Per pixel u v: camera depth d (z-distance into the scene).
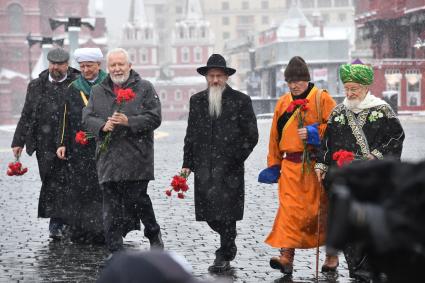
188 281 3.64
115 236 15.36
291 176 14.15
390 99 96.56
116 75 15.80
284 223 14.12
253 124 14.83
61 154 17.53
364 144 13.43
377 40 131.62
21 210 23.88
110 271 3.69
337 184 4.39
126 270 3.65
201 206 14.84
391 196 4.24
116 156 15.38
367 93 13.62
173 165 38.28
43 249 17.17
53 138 18.31
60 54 18.62
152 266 3.64
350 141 13.51
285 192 14.19
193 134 14.95
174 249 17.28
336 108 13.72
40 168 18.34
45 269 14.99
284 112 14.36
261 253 16.66
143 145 15.54
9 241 18.27
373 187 4.27
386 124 13.48
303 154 14.10
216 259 14.89
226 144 14.77
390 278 4.39
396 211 4.21
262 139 56.22
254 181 31.38
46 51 82.19
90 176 17.27
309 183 14.09
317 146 13.99
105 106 15.80
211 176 14.77
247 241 18.17
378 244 4.23
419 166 4.25
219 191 14.70
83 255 16.36
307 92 14.39
